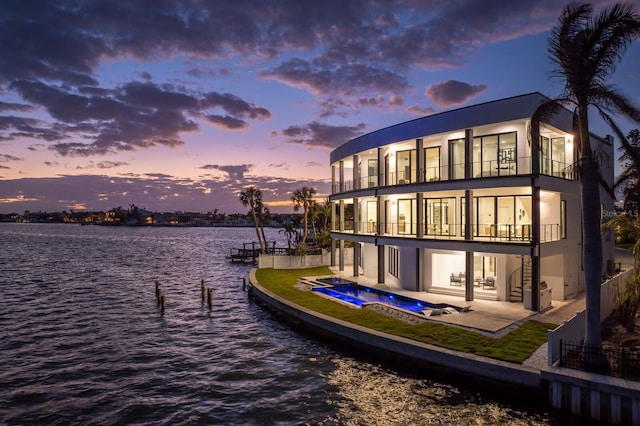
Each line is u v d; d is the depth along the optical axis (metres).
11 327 26.73
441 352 15.98
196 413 14.73
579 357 14.18
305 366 18.78
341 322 20.91
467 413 13.70
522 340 17.03
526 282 24.78
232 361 19.95
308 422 13.77
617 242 56.62
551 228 24.66
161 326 26.88
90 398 16.09
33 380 17.92
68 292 40.00
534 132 15.65
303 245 47.53
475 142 26.14
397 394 15.38
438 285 27.95
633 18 13.01
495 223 26.30
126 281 47.56
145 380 17.83
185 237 190.12
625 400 11.91
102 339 24.02
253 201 69.19
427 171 29.59
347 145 36.59
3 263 67.38
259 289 31.14
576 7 13.66
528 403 13.84
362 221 38.81
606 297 21.42
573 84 13.99
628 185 20.53
